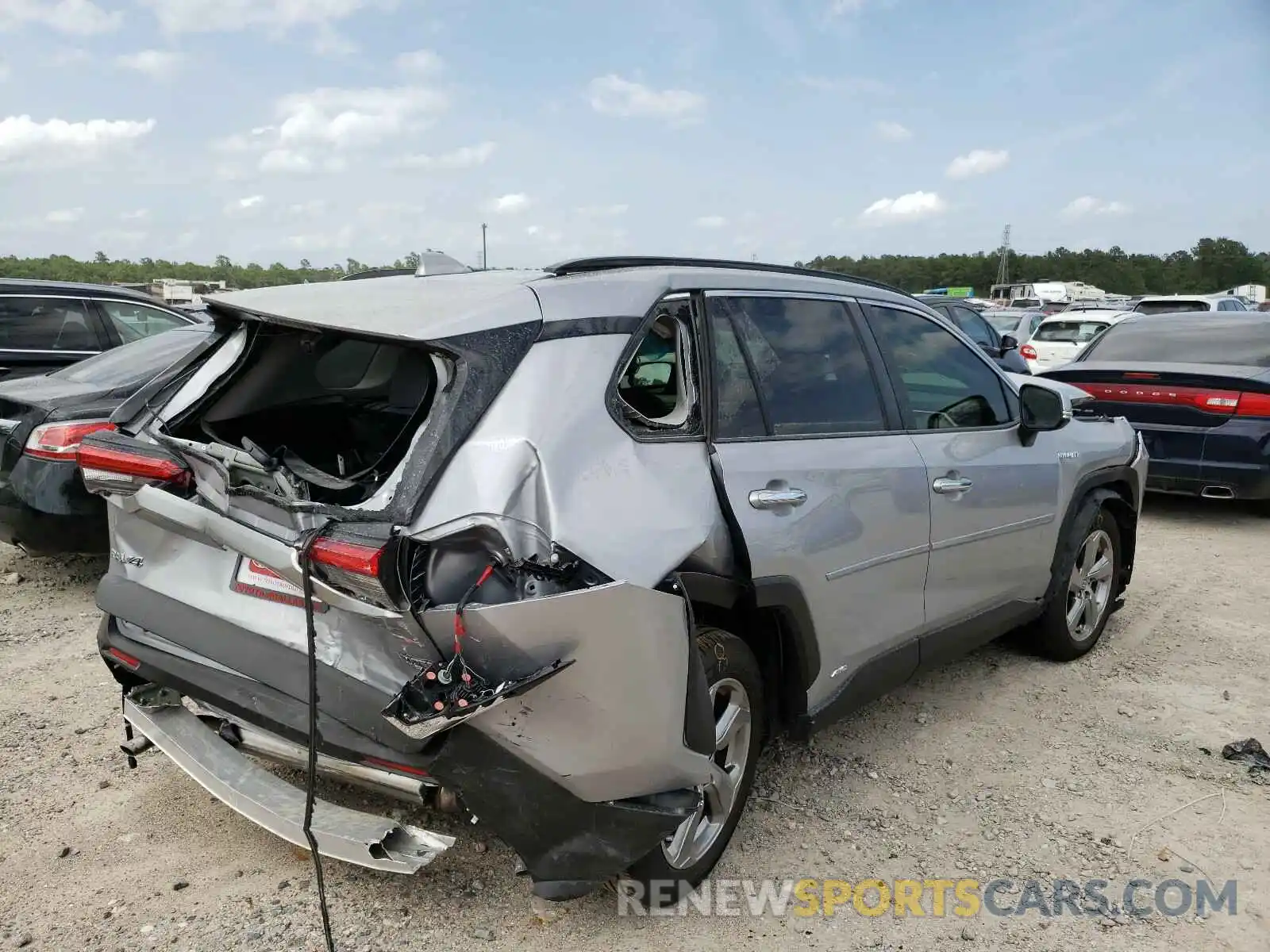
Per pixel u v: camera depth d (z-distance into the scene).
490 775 2.24
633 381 2.71
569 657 2.20
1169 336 8.48
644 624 2.29
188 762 2.66
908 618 3.56
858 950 2.65
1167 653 4.95
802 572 2.97
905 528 3.45
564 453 2.34
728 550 2.74
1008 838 3.21
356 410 3.22
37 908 2.67
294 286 3.01
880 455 3.39
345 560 2.11
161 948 2.53
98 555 5.45
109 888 2.78
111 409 5.08
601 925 2.70
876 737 3.93
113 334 7.44
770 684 3.16
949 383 3.96
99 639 2.91
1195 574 6.40
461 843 3.03
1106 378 7.93
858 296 3.66
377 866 2.32
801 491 3.00
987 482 3.89
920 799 3.45
